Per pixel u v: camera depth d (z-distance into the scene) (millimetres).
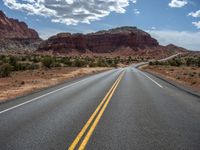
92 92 14266
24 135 5918
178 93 14094
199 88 17266
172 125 6914
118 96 12602
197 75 31234
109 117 7812
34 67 44219
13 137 5770
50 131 6250
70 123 7047
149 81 22594
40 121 7289
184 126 6824
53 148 5047
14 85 18422
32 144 5285
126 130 6359
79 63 59938
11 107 9555
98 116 7941
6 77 25922
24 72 33938
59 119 7531
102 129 6438
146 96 12703
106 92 14258
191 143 5406
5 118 7676
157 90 15508
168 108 9477
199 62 73688
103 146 5164
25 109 9141
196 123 7184
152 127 6680
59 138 5684
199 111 8945
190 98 12188
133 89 15891
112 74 34656
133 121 7320
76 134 5996
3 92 14727
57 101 10992
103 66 73500
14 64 40875
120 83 20250
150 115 8172
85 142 5406
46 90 15320
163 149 5023
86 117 7809
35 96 12633
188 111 8930
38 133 6074
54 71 36750
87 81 22250
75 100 11273
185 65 81312
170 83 20500
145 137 5793
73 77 27562
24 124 6941
